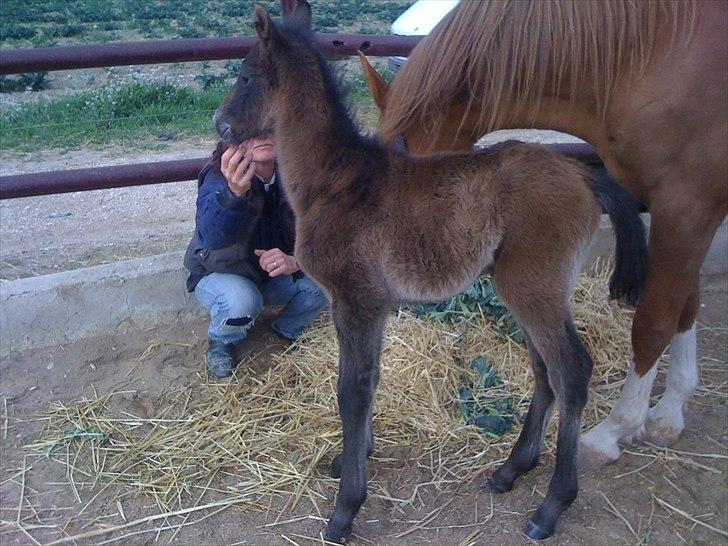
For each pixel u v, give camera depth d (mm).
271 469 2691
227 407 3000
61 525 2465
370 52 3578
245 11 14617
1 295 3402
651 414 2820
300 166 2381
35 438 2871
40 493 2605
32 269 4363
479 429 2848
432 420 2896
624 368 3248
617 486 2600
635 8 2334
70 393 3129
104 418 2953
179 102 8273
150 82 8914
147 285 3580
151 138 7262
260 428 2896
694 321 2746
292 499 2568
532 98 2504
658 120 2379
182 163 3604
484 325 3422
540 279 2234
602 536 2379
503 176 2223
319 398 3039
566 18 2377
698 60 2309
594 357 3299
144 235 5082
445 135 2602
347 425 2332
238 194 2760
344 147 2342
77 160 6609
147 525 2469
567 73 2457
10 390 3139
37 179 3441
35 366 3289
